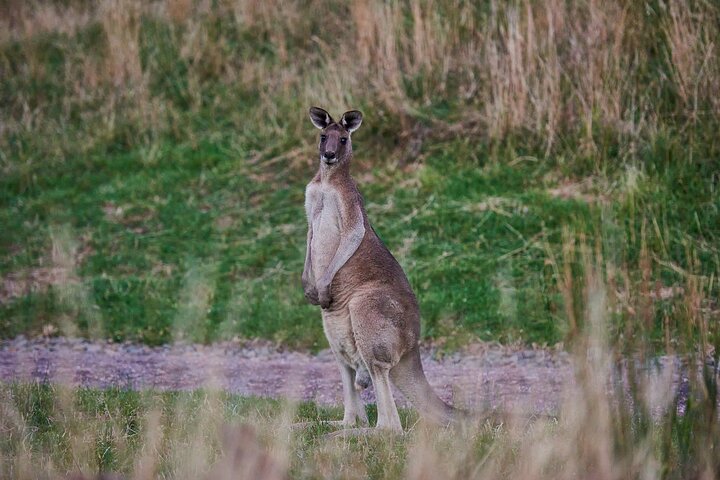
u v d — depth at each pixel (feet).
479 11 106.11
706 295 62.95
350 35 109.50
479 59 101.71
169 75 113.91
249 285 78.69
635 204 80.33
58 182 100.07
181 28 119.85
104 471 35.27
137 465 34.22
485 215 84.07
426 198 88.38
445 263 78.48
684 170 84.33
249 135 102.73
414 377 46.62
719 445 30.53
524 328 66.69
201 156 100.63
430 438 35.22
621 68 93.61
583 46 94.94
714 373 31.12
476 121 96.73
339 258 46.98
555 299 67.92
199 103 109.29
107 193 96.58
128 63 113.19
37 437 40.37
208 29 118.21
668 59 92.53
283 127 102.58
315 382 60.49
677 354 33.35
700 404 30.96
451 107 99.45
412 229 84.12
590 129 89.81
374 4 105.09
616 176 86.43
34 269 84.38
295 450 37.04
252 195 93.97
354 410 46.68
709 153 86.33
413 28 106.22
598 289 32.14
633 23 94.32
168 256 85.05
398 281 47.06
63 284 74.49
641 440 30.12
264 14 118.21
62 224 91.09
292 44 114.52
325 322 47.83
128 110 109.50
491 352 65.05
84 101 111.96
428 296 73.67
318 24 115.96
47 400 46.52
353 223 47.60
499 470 30.73
